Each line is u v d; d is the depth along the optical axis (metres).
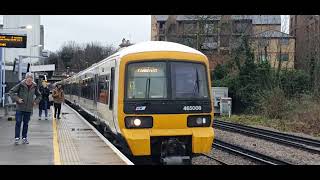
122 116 12.05
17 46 22.02
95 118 19.45
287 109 33.06
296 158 15.91
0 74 31.02
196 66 12.56
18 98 12.65
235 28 58.81
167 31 71.81
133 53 12.29
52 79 86.75
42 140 13.95
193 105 12.30
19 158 10.51
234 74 41.72
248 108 38.72
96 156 11.15
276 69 39.84
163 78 12.27
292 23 66.81
